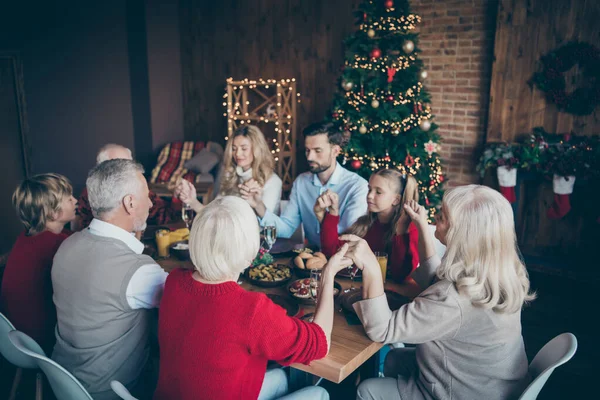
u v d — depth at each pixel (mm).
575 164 4164
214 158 6062
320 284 1592
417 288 2041
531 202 4719
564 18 4238
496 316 1464
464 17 4840
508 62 4555
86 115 6074
